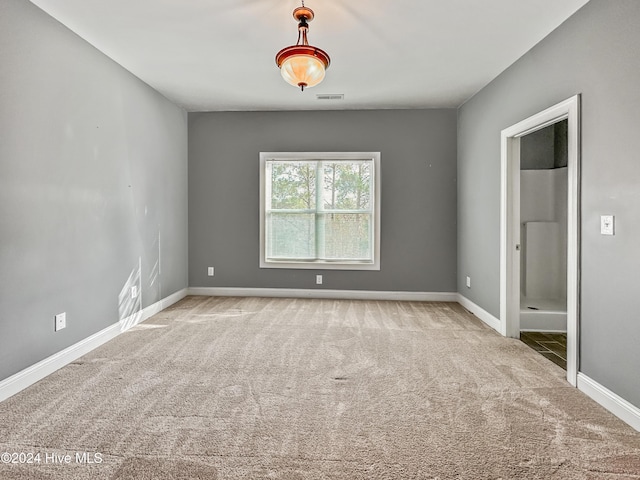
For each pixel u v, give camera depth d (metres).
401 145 5.04
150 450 1.79
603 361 2.29
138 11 2.63
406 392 2.41
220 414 2.12
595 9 2.36
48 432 1.93
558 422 2.06
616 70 2.18
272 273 5.22
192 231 5.27
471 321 4.09
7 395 2.31
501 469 1.66
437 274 5.06
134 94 3.85
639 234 2.03
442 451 1.79
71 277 2.92
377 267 5.09
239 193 5.21
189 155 5.24
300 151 5.12
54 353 2.75
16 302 2.41
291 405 2.23
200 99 4.64
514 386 2.51
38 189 2.58
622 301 2.14
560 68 2.74
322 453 1.77
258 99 4.64
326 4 2.55
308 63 2.38
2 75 2.29
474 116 4.40
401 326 3.87
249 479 1.59
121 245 3.63
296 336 3.52
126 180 3.71
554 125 5.02
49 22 2.66
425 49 3.23
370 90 4.29
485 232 4.09
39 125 2.58
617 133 2.17
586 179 2.43
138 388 2.44
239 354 3.06
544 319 3.90
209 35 2.99
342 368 2.79
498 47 3.17
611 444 1.86
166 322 3.98
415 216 5.06
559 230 4.72
